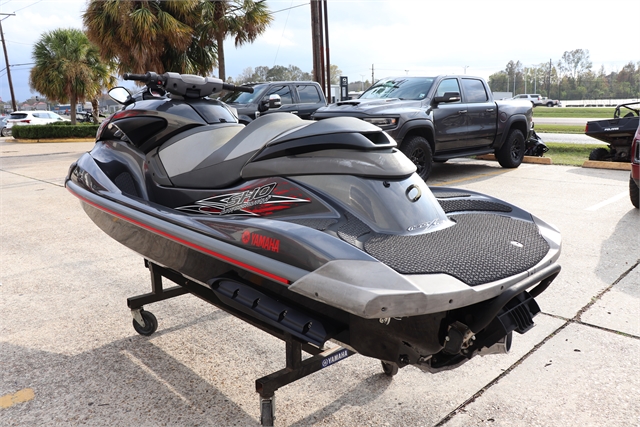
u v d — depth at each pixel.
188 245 2.27
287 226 1.98
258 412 2.32
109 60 15.61
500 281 1.81
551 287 3.69
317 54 15.97
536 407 2.33
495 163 10.81
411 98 8.15
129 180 3.08
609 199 6.62
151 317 3.05
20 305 3.55
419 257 1.92
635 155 5.73
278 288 2.09
